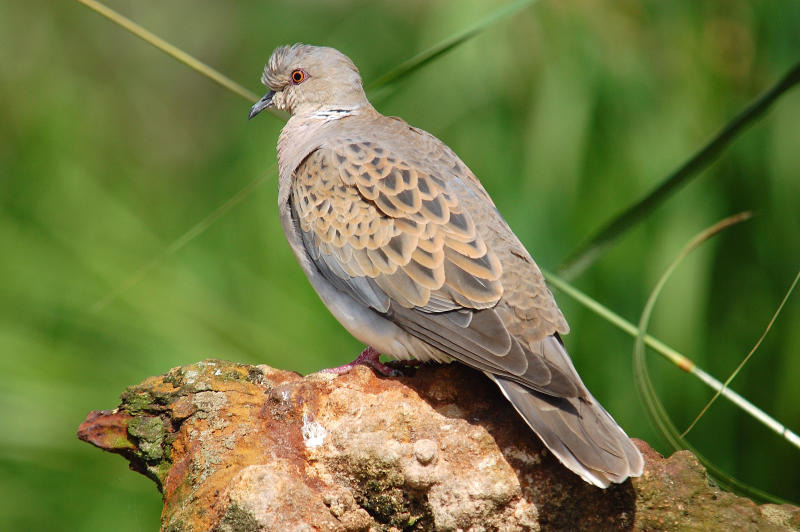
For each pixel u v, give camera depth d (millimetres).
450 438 6777
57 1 14961
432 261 7430
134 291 10664
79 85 14438
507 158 11570
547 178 11211
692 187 11367
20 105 12984
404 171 7824
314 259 8023
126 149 13852
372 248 7668
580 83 11359
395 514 6777
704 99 11500
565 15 11422
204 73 8180
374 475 6730
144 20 15594
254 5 13945
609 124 11406
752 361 11422
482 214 7762
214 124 15258
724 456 11367
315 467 6871
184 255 11508
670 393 11234
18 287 10680
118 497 10477
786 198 11375
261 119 12750
